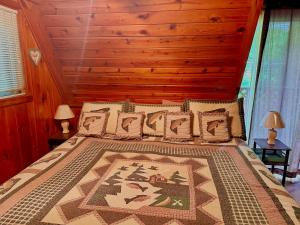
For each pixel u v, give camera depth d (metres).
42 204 1.34
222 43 2.48
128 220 1.21
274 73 2.74
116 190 1.51
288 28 2.61
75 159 2.01
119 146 2.34
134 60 2.77
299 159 2.83
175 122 2.55
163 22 2.34
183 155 2.11
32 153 2.71
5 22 2.27
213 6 2.14
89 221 1.21
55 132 3.15
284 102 2.78
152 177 1.69
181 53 2.63
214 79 2.85
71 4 2.27
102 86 3.15
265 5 2.57
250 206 1.33
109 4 2.22
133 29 2.44
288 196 1.46
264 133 2.91
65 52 2.79
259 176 1.70
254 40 2.79
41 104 2.83
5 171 2.31
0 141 2.24
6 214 1.25
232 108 2.63
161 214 1.26
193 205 1.34
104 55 2.76
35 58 2.66
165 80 2.95
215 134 2.44
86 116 2.74
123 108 2.80
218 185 1.57
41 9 2.35
